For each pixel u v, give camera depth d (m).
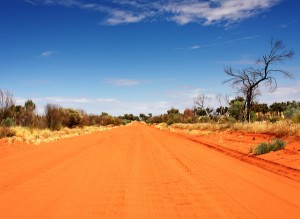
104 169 12.05
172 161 14.38
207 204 7.14
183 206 6.99
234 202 7.31
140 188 8.80
